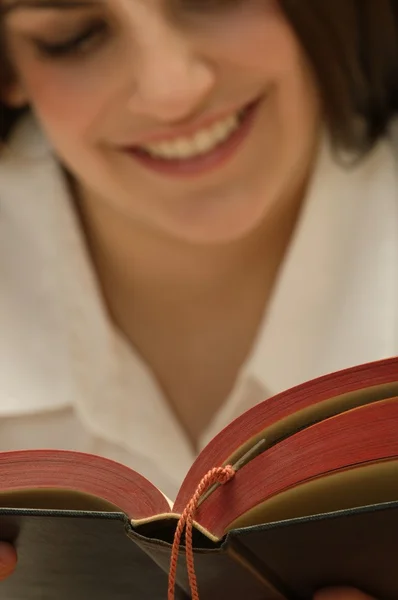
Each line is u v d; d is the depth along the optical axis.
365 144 0.79
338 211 0.79
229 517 0.56
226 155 0.75
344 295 0.79
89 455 0.57
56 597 0.61
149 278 0.82
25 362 0.80
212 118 0.73
